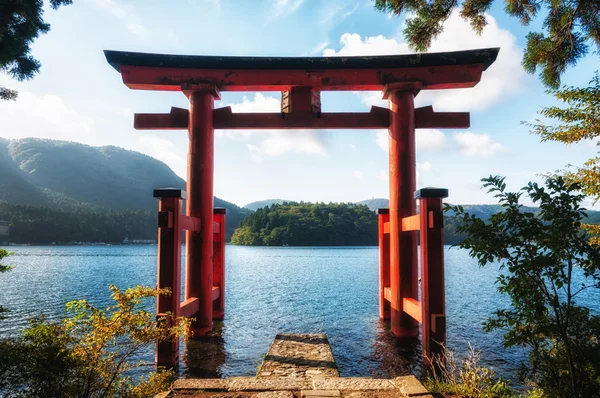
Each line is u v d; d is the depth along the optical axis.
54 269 41.09
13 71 6.57
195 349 9.26
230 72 10.34
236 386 4.83
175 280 8.07
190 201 10.14
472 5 5.10
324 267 44.97
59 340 4.43
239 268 42.97
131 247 124.00
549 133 6.49
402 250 9.93
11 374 4.12
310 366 6.81
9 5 5.89
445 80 10.07
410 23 5.20
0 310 5.21
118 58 9.88
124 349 6.71
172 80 10.23
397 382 4.80
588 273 3.40
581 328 3.65
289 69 10.34
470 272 37.53
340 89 10.68
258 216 143.50
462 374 5.43
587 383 3.54
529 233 3.48
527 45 5.70
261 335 11.08
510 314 3.78
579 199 3.36
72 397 4.41
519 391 6.80
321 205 149.00
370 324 12.59
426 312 7.59
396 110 10.24
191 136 10.25
